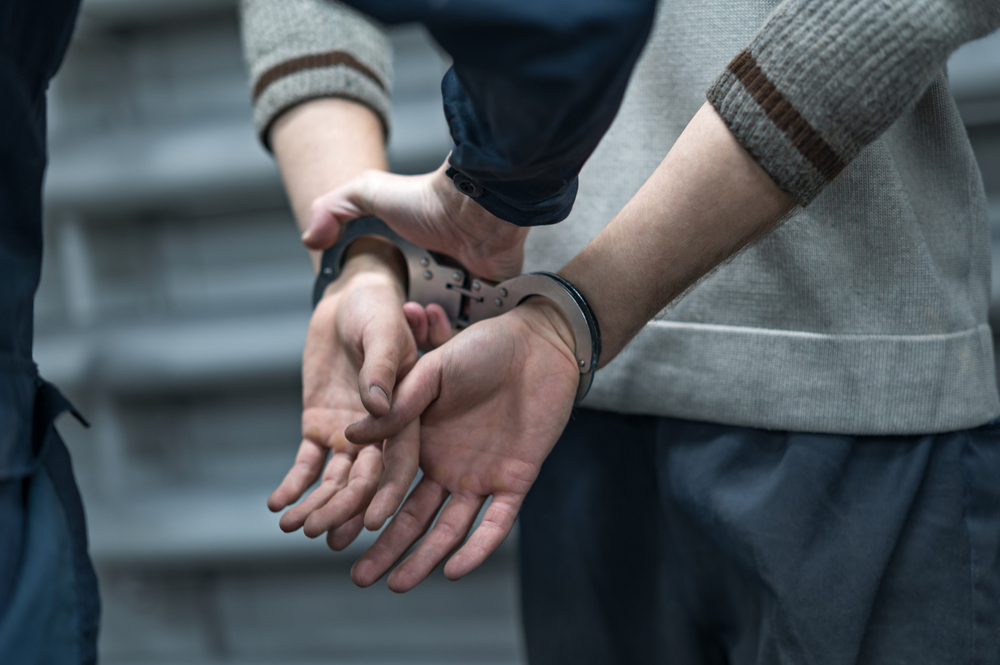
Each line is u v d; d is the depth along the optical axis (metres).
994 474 0.48
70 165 1.31
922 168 0.47
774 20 0.38
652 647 0.61
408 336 0.48
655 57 0.49
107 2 1.27
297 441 1.45
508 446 0.45
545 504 0.62
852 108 0.36
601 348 0.45
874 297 0.46
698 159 0.40
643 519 0.59
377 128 0.62
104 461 1.42
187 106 1.41
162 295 1.46
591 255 0.44
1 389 0.34
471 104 0.33
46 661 0.34
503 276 0.53
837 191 0.45
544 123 0.27
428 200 0.48
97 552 1.36
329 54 0.59
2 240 0.35
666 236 0.41
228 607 1.46
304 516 0.45
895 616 0.48
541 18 0.24
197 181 1.29
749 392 0.49
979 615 0.47
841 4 0.36
